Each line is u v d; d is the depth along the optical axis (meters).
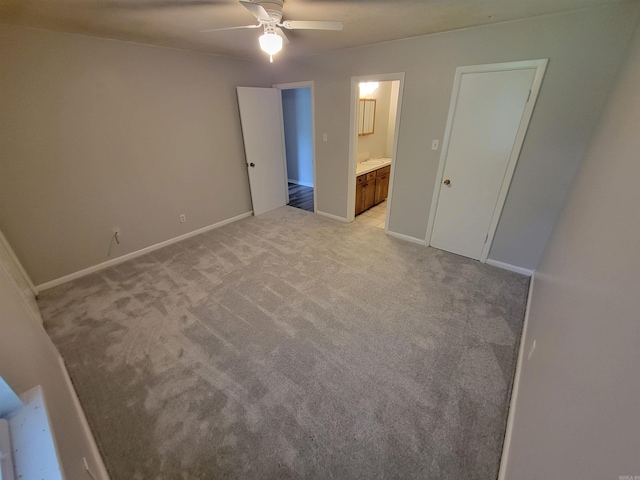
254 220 4.57
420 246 3.58
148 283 2.90
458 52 2.64
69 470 0.93
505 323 2.27
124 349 2.09
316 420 1.59
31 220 2.67
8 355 0.97
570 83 2.22
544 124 2.42
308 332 2.21
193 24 2.35
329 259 3.29
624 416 0.46
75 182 2.87
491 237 3.02
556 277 1.62
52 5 1.89
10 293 1.44
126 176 3.21
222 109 3.91
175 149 3.55
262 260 3.30
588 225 1.25
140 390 1.78
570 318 1.06
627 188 0.85
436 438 1.49
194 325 2.31
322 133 4.13
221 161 4.11
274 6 1.83
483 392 1.73
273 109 4.51
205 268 3.15
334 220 4.52
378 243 3.68
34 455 0.78
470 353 2.00
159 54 3.15
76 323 2.35
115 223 3.23
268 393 1.75
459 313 2.38
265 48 2.02
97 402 1.72
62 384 1.55
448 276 2.92
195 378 1.86
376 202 5.20
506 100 2.54
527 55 2.33
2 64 2.30
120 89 2.95
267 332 2.22
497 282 2.79
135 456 1.45
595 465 0.54
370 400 1.69
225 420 1.60
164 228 3.69
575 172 2.35
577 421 0.69
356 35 2.77
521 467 1.05
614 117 1.52
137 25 2.35
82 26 2.35
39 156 2.61
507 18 2.26
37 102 2.51
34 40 2.39
